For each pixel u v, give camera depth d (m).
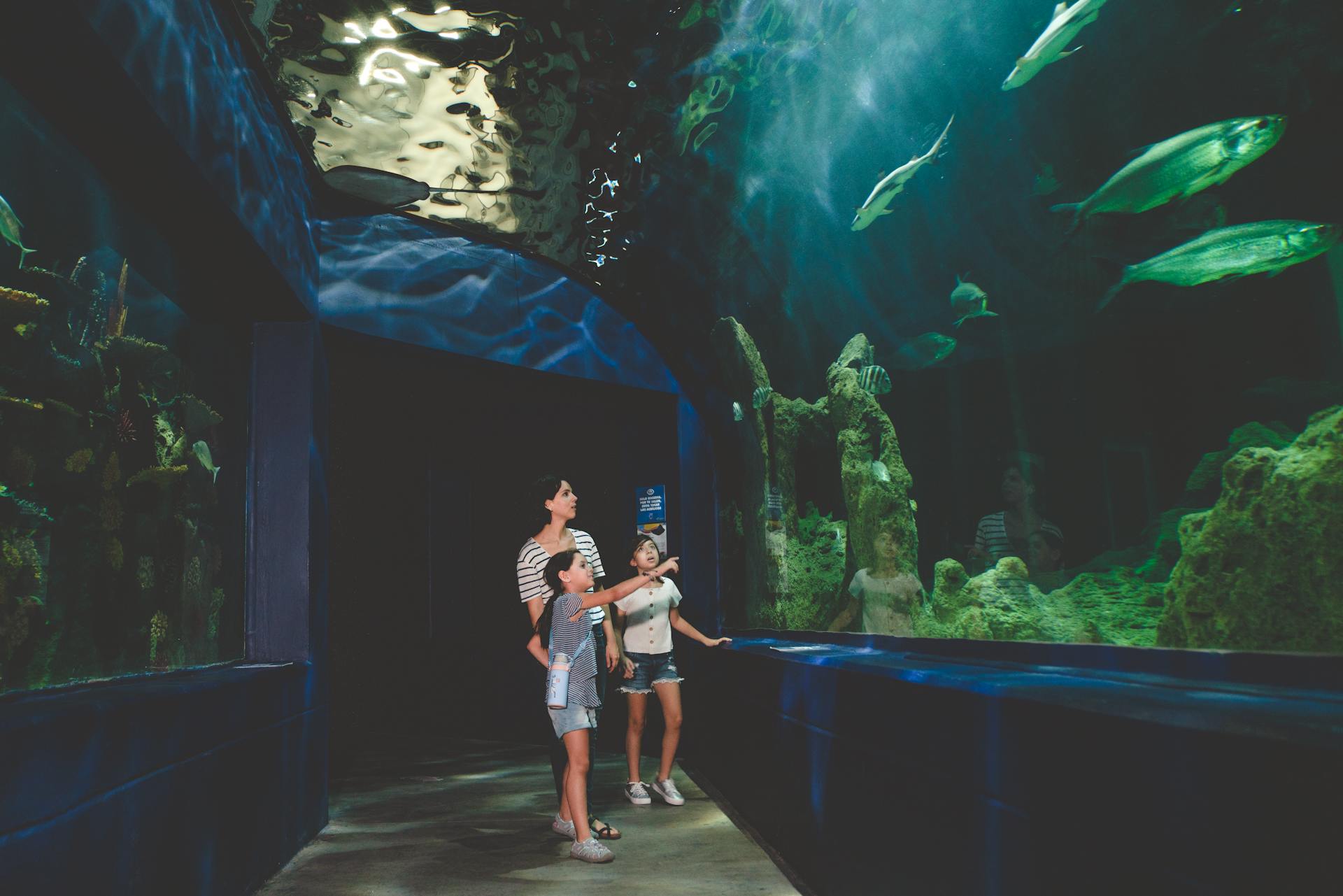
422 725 10.44
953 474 4.18
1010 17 3.25
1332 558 1.84
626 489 8.41
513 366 6.77
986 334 3.79
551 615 4.95
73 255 3.37
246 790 4.04
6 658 2.73
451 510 10.37
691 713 7.57
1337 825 1.26
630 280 7.12
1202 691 2.00
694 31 4.49
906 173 3.99
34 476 2.99
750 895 4.12
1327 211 1.98
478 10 4.20
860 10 3.79
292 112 4.76
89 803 2.45
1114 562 2.80
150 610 3.83
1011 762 2.19
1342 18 1.94
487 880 4.46
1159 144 2.31
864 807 3.30
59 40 2.59
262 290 4.94
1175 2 2.35
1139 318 2.56
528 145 5.32
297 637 5.30
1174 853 1.60
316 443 5.57
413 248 6.25
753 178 5.37
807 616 6.07
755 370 6.64
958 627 3.48
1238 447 2.15
